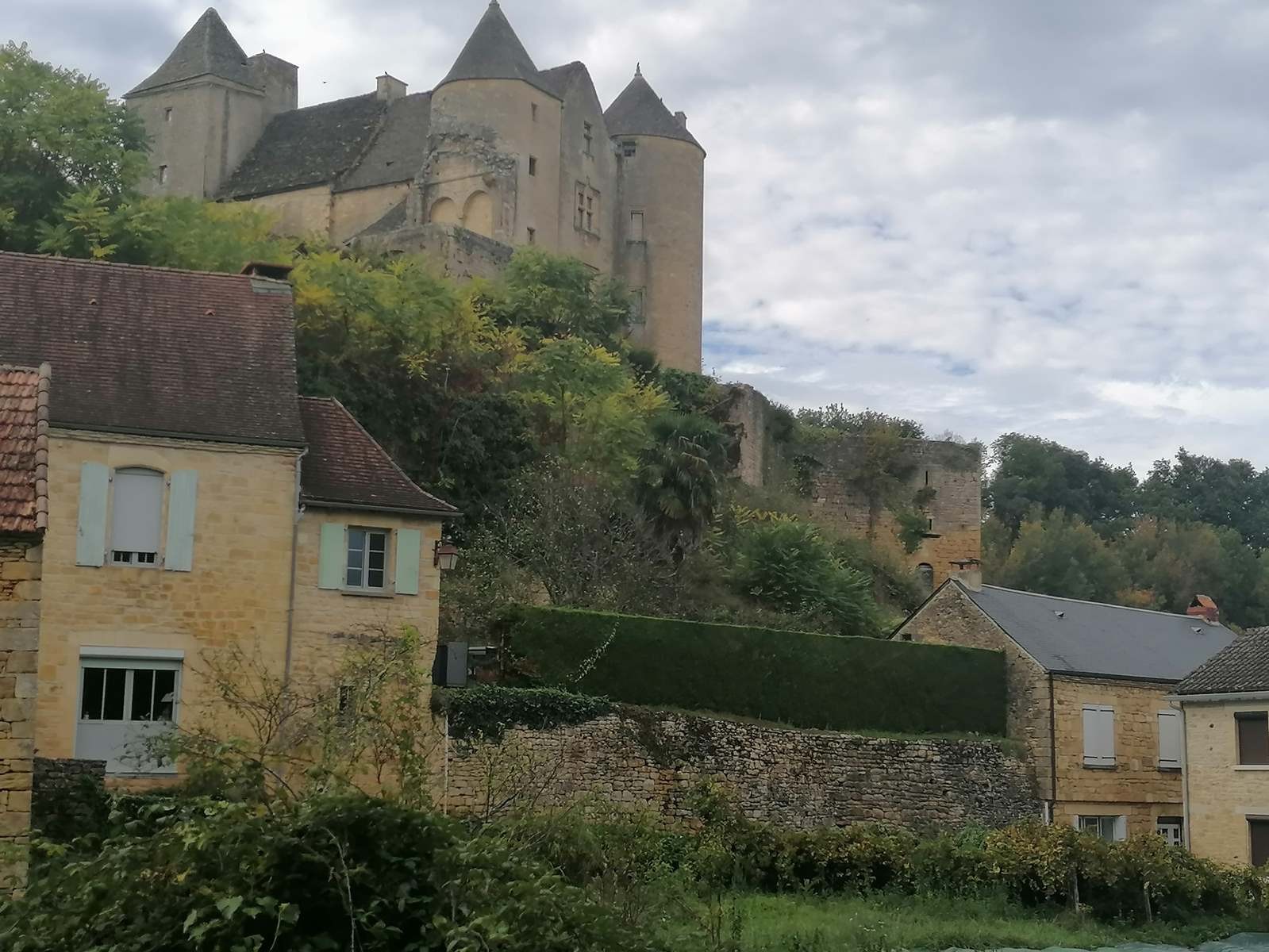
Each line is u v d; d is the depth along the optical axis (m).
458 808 24.39
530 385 41.31
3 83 39.34
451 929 10.48
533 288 49.78
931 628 35.53
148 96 63.22
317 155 61.19
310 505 24.47
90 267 26.16
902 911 23.47
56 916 10.48
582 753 26.17
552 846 14.59
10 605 14.26
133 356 24.75
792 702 30.08
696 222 64.12
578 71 61.16
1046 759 32.78
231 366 25.25
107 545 23.06
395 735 14.52
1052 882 24.89
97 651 22.62
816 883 24.59
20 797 14.02
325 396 34.97
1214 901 26.05
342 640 24.31
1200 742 30.80
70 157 39.44
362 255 49.78
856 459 58.16
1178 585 68.19
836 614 39.19
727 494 46.81
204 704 21.42
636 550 35.62
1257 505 88.69
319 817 11.09
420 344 38.28
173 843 10.75
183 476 23.59
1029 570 64.38
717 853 24.33
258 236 44.44
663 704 28.22
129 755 20.17
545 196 57.78
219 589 23.52
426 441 36.78
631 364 51.72
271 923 10.76
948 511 58.75
